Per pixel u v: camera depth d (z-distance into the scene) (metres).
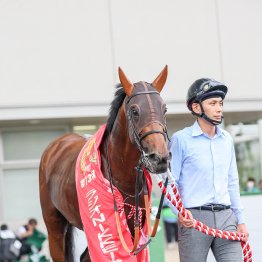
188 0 17.14
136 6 16.70
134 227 4.91
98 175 4.92
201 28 17.20
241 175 23.95
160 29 16.88
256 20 17.64
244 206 7.32
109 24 16.44
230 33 17.45
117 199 4.86
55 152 6.46
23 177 16.61
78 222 5.64
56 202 6.02
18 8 15.74
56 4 16.02
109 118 5.02
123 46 16.53
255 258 7.26
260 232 7.30
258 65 17.58
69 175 5.68
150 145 4.33
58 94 15.84
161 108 4.53
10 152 16.59
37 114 15.55
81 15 16.19
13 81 15.56
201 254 5.15
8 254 12.38
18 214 16.52
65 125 17.05
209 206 5.15
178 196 4.86
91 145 5.18
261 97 17.44
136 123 4.50
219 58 17.30
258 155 23.36
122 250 4.79
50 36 15.93
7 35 15.64
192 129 5.22
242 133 22.78
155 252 7.64
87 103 15.95
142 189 4.95
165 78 4.83
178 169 5.18
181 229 5.25
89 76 16.11
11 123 16.20
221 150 5.19
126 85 4.66
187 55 17.05
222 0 17.41
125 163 4.82
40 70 15.78
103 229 4.83
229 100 17.19
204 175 5.15
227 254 5.11
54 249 6.50
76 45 16.09
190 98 5.18
